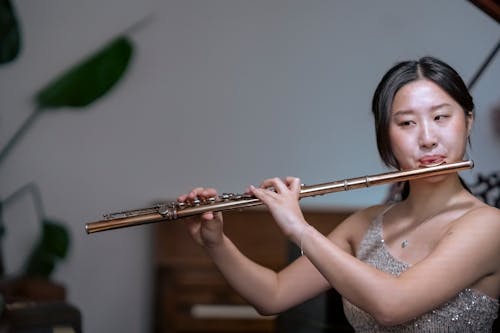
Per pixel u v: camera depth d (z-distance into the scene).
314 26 5.26
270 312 2.18
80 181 5.21
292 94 5.26
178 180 5.24
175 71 5.22
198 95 5.24
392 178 1.88
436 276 1.71
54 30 5.18
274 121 5.27
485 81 5.13
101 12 5.20
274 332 4.63
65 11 5.19
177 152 5.24
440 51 5.24
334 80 5.27
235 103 5.25
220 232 2.14
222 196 2.09
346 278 1.70
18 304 2.37
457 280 1.73
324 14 5.26
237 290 2.16
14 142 5.14
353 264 1.71
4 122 5.15
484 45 5.22
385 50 5.27
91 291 5.21
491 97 5.12
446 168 1.84
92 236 5.21
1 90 5.14
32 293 3.76
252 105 5.25
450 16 5.24
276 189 1.90
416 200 1.98
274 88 5.26
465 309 1.81
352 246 2.17
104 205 5.21
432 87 1.86
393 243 1.99
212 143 5.25
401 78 1.90
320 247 1.75
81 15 5.20
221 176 5.25
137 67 5.21
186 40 5.23
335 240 2.18
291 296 2.15
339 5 5.26
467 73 5.21
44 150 5.19
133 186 5.22
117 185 5.22
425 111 1.86
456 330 1.82
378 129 1.96
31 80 5.16
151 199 5.23
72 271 5.20
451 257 1.74
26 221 5.17
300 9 5.26
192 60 5.23
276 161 5.26
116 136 5.22
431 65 1.89
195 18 5.23
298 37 5.26
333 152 5.26
